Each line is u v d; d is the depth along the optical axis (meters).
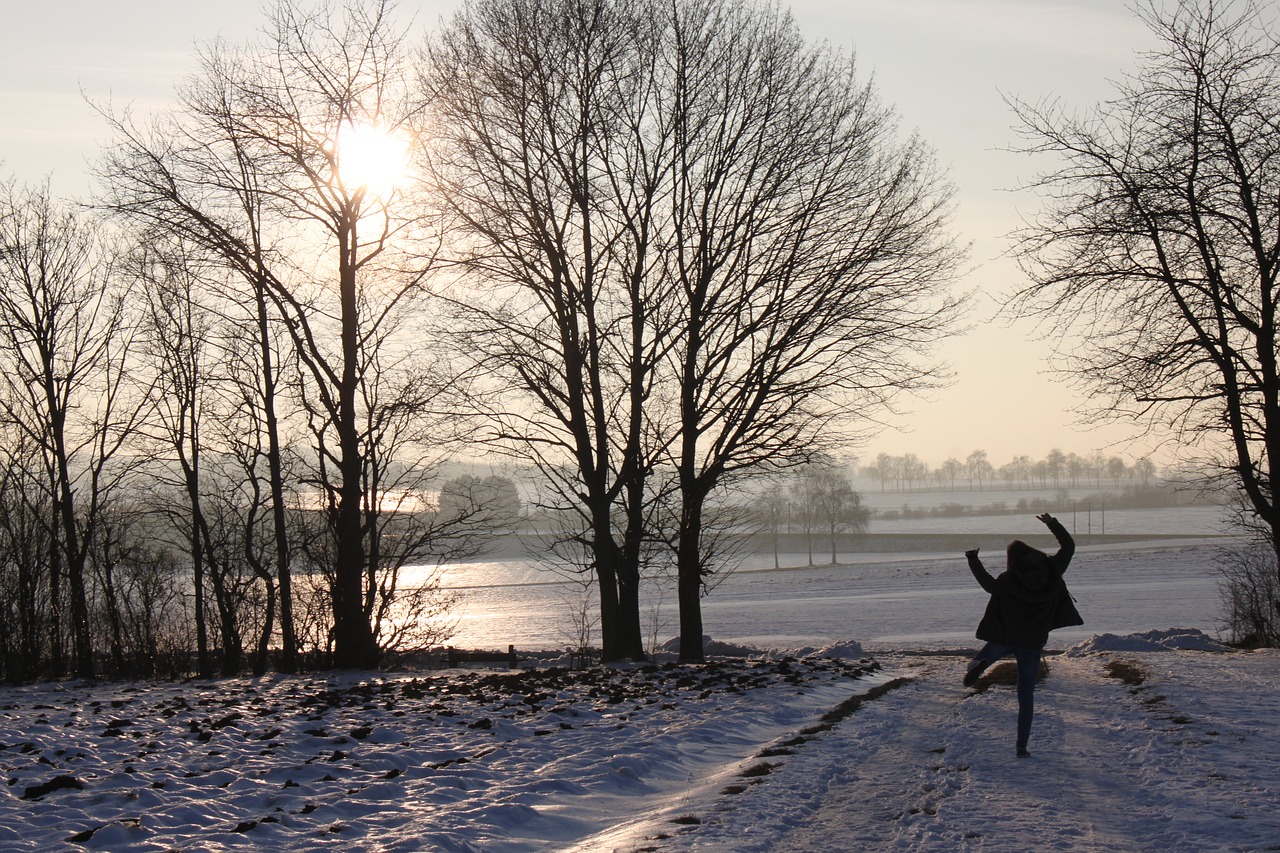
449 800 7.53
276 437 22.83
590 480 22.44
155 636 24.69
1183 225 18.94
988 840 6.17
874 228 21.83
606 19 21.64
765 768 8.41
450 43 21.78
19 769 8.58
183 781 8.04
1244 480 19.59
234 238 20.33
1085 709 11.05
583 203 21.69
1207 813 6.55
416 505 24.83
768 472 22.86
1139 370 19.88
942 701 12.38
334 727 10.95
